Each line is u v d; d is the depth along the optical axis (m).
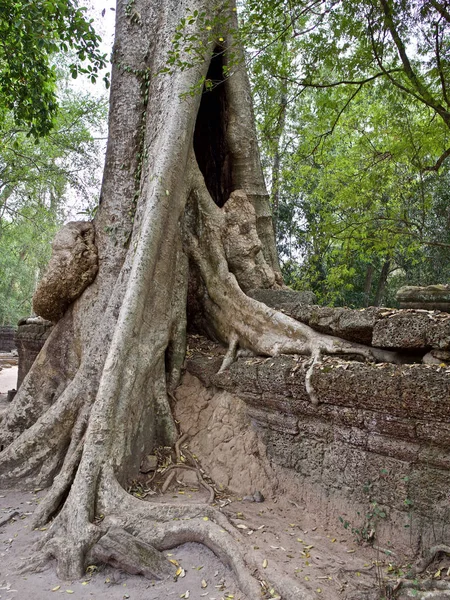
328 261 16.34
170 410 5.67
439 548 3.52
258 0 6.06
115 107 6.64
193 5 6.34
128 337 5.09
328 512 4.41
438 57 8.35
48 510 4.47
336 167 13.20
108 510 4.23
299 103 12.80
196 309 6.55
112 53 6.88
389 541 3.89
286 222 16.19
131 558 3.70
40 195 18.38
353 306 17.08
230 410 5.54
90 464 4.46
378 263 17.53
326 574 3.50
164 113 6.01
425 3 8.12
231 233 6.56
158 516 4.12
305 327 5.11
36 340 9.57
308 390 4.37
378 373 3.84
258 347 5.46
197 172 6.43
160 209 5.59
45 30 8.23
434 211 14.59
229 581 3.52
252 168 7.31
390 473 3.96
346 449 4.33
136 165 6.40
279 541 3.96
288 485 4.84
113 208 6.34
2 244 28.39
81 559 3.77
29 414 6.17
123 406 4.89
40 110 9.92
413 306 4.36
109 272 6.13
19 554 3.98
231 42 6.96
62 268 6.11
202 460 5.35
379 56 8.48
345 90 9.89
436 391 3.43
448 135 10.65
